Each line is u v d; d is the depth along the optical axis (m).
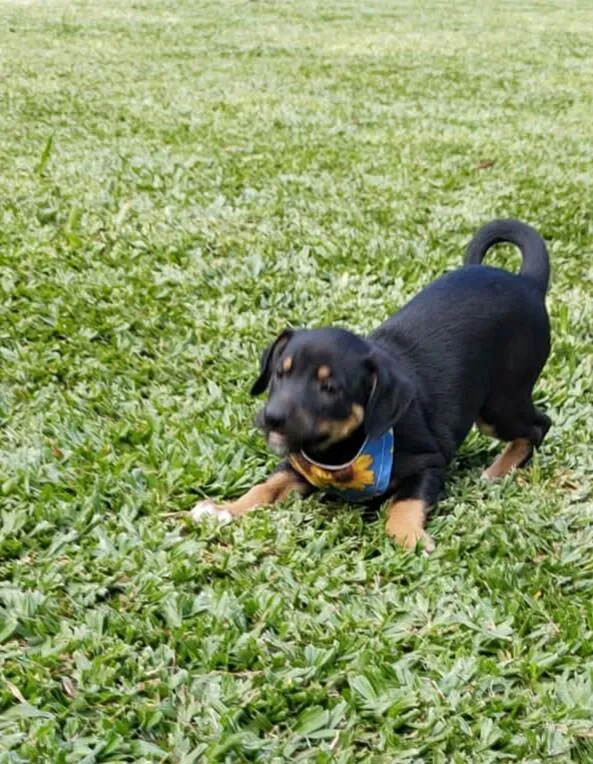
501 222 1.16
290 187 1.98
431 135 2.54
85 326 1.32
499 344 1.01
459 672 0.75
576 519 0.97
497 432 1.05
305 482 0.99
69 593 0.84
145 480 1.01
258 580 0.86
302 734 0.71
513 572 0.88
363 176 2.09
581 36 4.96
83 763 0.67
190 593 0.85
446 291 1.04
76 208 1.75
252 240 1.67
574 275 1.60
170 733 0.71
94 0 5.70
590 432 1.13
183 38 4.30
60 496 0.97
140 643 0.79
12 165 2.04
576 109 3.04
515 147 2.44
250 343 1.30
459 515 0.96
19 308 1.36
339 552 0.90
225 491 1.00
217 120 2.60
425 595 0.85
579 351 1.33
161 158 2.16
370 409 0.89
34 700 0.72
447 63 3.88
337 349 0.90
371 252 1.63
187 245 1.63
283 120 2.64
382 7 6.01
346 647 0.78
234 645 0.78
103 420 1.12
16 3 5.44
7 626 0.79
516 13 6.02
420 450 0.95
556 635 0.81
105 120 2.54
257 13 5.39
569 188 2.06
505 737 0.70
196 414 1.14
